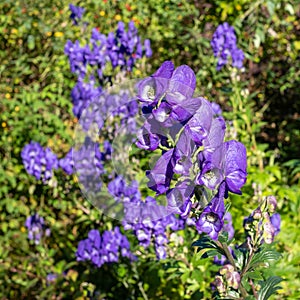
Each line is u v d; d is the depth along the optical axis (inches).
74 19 63.2
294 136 62.4
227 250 19.7
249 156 46.8
